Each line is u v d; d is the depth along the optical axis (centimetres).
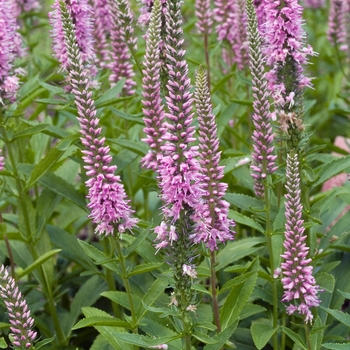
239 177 128
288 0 113
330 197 121
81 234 152
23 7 162
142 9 122
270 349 120
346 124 179
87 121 105
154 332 110
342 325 118
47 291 126
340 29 155
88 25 122
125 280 109
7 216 134
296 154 111
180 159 101
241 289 109
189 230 103
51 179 128
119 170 125
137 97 143
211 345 104
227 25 141
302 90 117
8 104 123
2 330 124
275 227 116
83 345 128
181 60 102
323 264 123
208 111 103
